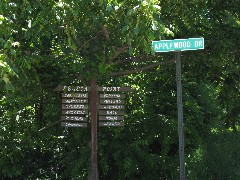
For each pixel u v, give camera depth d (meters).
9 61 4.27
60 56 5.58
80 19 5.11
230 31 6.39
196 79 7.80
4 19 4.22
